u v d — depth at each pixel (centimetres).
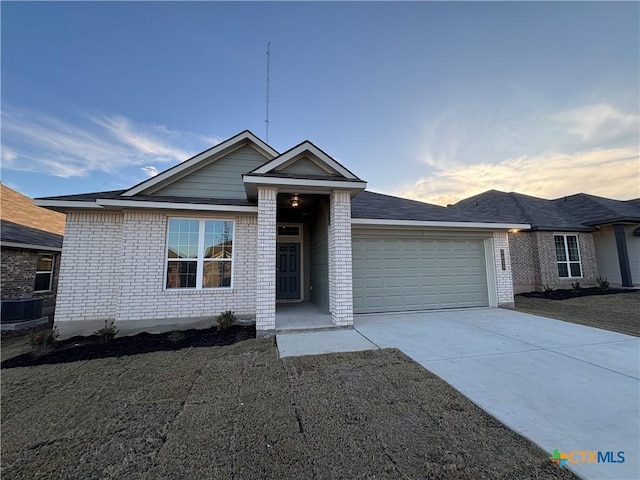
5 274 960
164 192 796
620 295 1184
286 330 628
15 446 259
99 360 498
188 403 329
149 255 696
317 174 687
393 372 400
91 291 694
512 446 239
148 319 683
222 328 668
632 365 418
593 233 1527
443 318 751
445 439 251
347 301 662
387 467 218
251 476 212
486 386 353
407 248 869
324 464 223
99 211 711
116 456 242
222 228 756
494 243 930
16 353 563
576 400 316
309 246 1074
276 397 337
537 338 563
